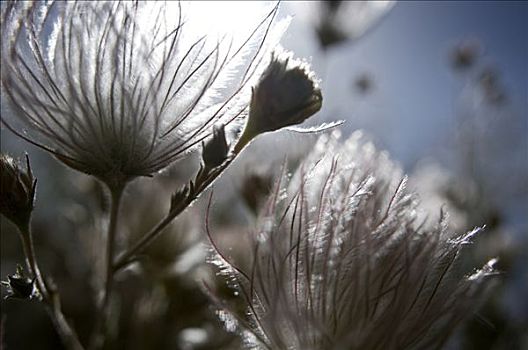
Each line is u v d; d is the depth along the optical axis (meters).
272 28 0.12
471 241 0.13
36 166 0.24
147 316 0.17
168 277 0.17
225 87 0.12
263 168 0.16
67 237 0.22
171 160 0.12
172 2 0.12
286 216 0.12
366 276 0.12
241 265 0.13
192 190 0.13
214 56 0.12
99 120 0.12
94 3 0.12
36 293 0.13
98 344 0.14
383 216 0.12
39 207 0.24
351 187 0.12
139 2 0.12
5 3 0.12
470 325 0.18
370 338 0.12
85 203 0.22
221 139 0.12
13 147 0.23
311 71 0.13
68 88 0.12
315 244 0.12
